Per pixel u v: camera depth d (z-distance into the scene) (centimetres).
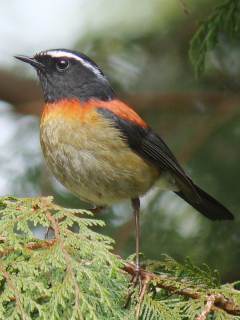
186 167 1359
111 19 1483
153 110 1432
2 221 712
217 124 1343
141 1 1472
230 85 1407
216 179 1352
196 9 1402
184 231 1318
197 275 794
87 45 1478
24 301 650
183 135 1398
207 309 730
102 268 721
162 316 720
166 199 1334
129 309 740
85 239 699
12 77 1535
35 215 720
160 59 1459
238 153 1355
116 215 1321
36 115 1459
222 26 1031
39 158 1366
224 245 1277
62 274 693
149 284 799
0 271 668
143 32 1464
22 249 691
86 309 664
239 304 741
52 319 635
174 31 1441
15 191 1338
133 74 1468
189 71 1444
